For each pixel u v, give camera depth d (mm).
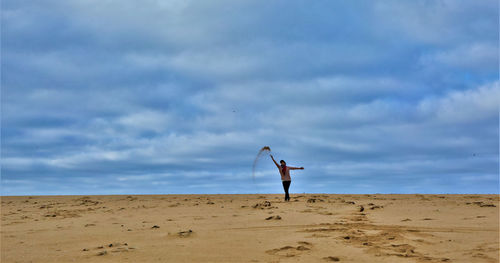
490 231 6168
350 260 4582
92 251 5086
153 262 4488
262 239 5809
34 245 5547
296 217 8227
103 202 12906
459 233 6074
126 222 7871
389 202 11453
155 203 12273
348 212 9016
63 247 5387
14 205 12383
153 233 6402
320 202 11531
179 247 5254
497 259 4504
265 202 11734
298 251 5023
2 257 4832
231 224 7316
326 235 6098
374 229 6578
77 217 8922
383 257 4699
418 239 5684
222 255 4805
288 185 12562
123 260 4590
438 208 9531
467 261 4445
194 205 11359
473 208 9375
